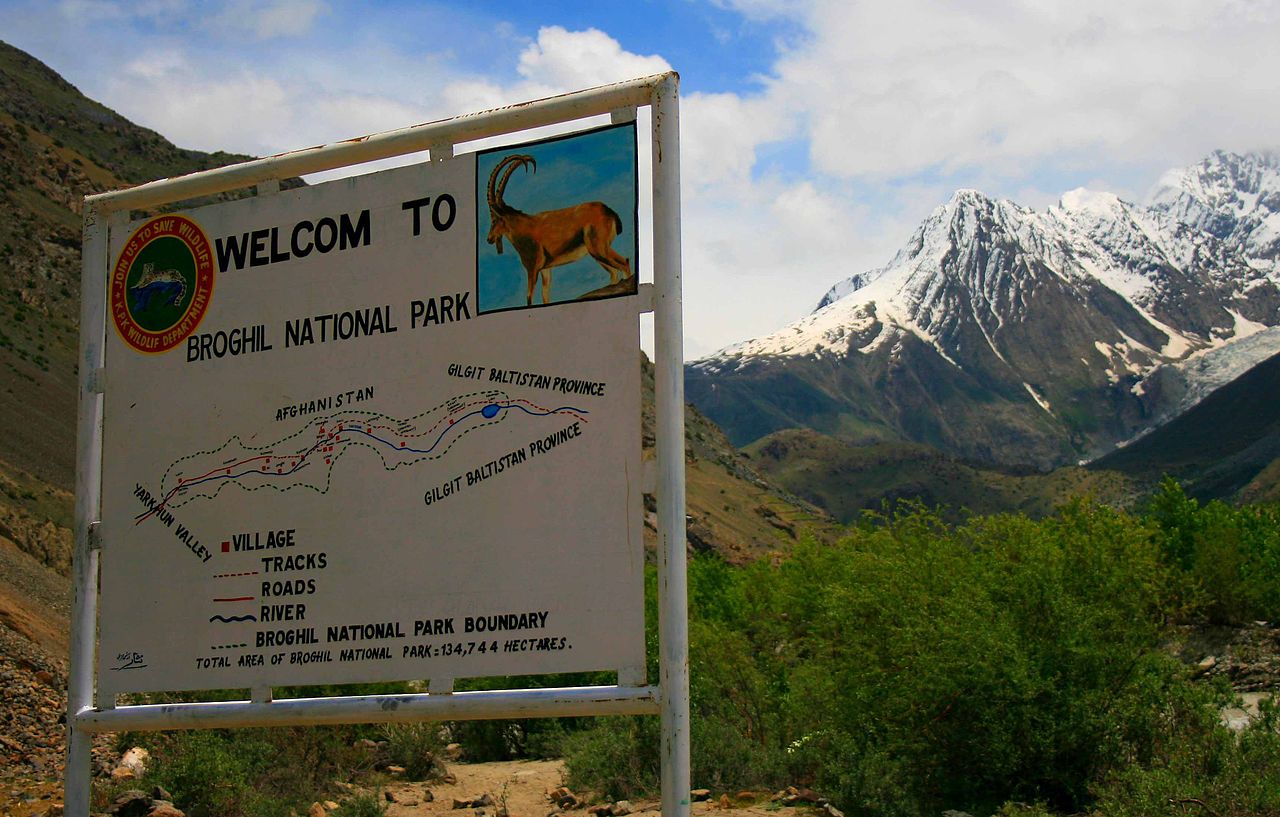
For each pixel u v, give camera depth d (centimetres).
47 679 1730
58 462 6875
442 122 696
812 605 2192
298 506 707
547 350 656
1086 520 1811
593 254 653
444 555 664
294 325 725
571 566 635
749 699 1470
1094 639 1177
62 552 4606
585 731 1612
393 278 702
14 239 10025
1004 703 1120
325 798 1280
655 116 642
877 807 1066
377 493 687
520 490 652
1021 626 1222
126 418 761
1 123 11569
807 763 1224
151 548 741
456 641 654
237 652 708
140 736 1370
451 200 693
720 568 3319
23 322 8969
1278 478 18412
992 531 1731
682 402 624
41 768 1392
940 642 1162
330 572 692
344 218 720
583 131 665
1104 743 1108
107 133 14838
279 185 747
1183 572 2150
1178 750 1048
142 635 734
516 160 679
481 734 1880
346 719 671
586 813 1109
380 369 698
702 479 15250
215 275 751
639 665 616
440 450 674
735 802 1127
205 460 735
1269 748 961
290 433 716
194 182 757
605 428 638
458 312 682
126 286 774
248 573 713
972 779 1146
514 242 673
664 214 630
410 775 1509
